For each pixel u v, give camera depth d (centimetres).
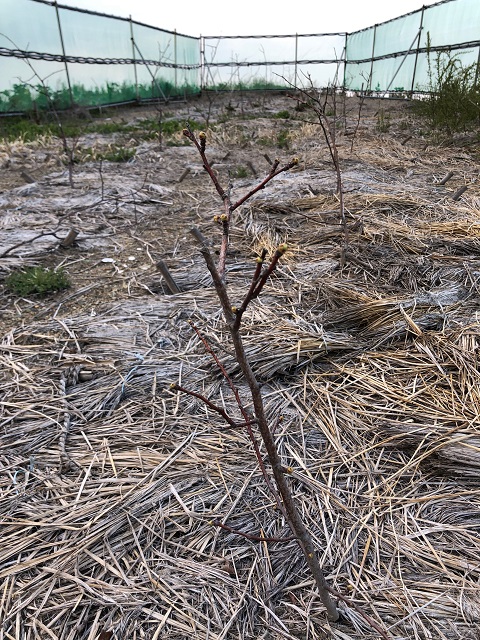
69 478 197
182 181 686
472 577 160
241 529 177
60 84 1267
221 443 213
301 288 338
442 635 142
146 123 1218
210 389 247
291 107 1638
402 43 1484
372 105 1520
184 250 430
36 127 1053
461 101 865
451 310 300
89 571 163
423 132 961
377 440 216
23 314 329
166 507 184
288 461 207
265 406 235
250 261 391
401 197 510
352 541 173
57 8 1209
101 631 145
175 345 282
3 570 161
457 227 425
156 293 355
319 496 191
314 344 268
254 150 893
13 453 209
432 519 180
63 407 233
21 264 402
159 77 1731
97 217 520
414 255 380
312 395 244
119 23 1473
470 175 630
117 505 183
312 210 485
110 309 327
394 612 150
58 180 664
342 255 366
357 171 651
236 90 1966
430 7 1312
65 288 366
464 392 236
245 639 145
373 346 274
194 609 151
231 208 108
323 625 148
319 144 888
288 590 158
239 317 96
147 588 157
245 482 193
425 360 260
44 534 174
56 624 148
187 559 167
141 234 479
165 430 221
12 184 675
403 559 168
